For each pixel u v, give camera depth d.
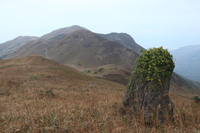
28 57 46.31
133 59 175.75
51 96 11.02
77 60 180.25
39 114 4.86
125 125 4.07
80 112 5.12
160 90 4.79
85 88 19.92
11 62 43.69
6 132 3.89
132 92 5.26
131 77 5.59
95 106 6.05
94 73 102.25
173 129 3.71
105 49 199.12
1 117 5.02
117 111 5.51
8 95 11.62
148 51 5.66
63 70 39.47
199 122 4.13
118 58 183.75
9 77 19.77
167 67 5.08
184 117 4.66
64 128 4.02
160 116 4.45
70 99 8.88
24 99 9.57
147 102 4.73
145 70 5.07
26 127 4.19
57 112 5.15
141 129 3.75
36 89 13.88
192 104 6.43
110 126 4.00
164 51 5.52
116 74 92.12
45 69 33.09
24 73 25.39
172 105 4.89
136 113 4.81
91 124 4.12
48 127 3.85
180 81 164.75
